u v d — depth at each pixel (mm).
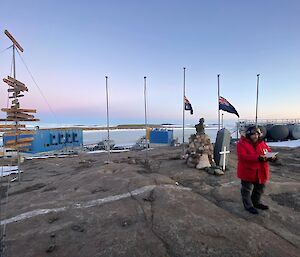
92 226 4980
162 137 30156
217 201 6375
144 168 10812
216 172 8969
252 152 5332
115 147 29625
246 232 4449
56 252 4156
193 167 10070
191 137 10453
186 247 3996
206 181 8266
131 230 4605
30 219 5559
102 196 6680
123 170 9523
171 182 7691
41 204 6484
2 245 4473
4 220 5605
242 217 5344
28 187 9242
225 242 4129
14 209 6332
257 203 5699
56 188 8422
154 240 4215
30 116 9336
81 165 13953
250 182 5520
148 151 20047
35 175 12141
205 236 4305
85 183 8273
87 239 4480
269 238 4309
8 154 16781
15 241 4621
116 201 6215
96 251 4031
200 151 10086
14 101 8672
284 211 5703
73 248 4230
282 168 11195
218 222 4824
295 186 7590
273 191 7172
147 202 5977
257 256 3777
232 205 5973
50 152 23719
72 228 4973
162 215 5137
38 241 4562
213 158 10250
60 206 6207
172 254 3855
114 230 4688
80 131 29406
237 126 29328
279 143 25891
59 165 14922
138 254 3854
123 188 7125
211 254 3809
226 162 9875
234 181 8102
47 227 5121
